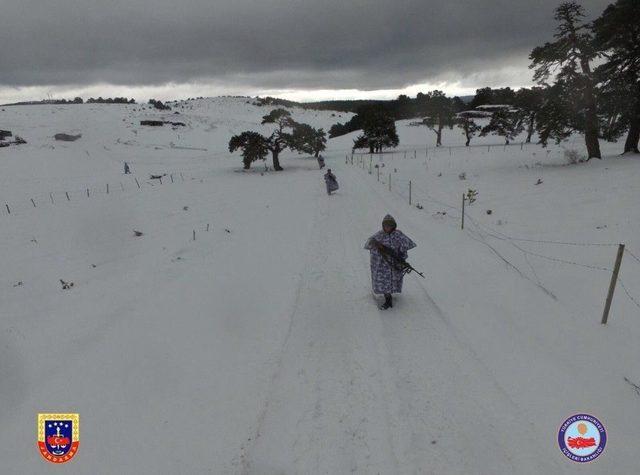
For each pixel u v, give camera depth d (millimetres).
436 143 62188
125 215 17969
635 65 22234
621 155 24922
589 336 5469
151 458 3785
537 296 6793
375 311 6582
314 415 4273
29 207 21875
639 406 4129
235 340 5902
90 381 5039
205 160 49125
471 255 9078
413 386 4641
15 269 10742
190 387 4844
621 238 9359
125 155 51594
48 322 6957
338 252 9789
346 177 27719
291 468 3615
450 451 3705
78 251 12320
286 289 7688
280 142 39000
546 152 34469
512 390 4469
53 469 3689
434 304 6668
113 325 6574
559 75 24078
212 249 11008
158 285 8375
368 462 3641
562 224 11219
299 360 5301
